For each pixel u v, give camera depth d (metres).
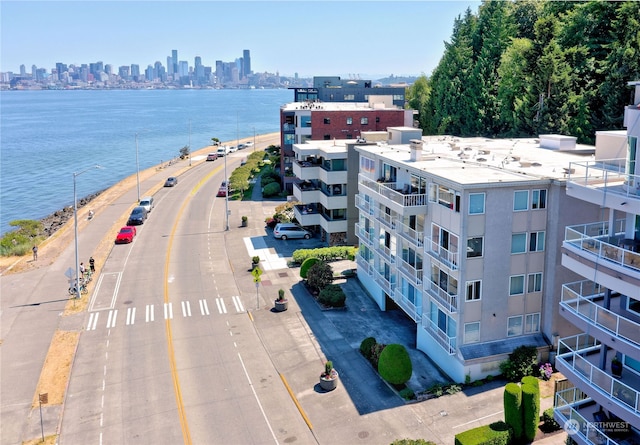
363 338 41.06
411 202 37.38
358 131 81.56
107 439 30.05
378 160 45.53
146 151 172.12
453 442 28.83
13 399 33.88
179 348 40.09
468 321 33.78
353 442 29.25
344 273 53.34
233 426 30.98
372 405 32.53
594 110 72.50
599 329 23.88
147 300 48.75
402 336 41.41
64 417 32.06
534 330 35.31
